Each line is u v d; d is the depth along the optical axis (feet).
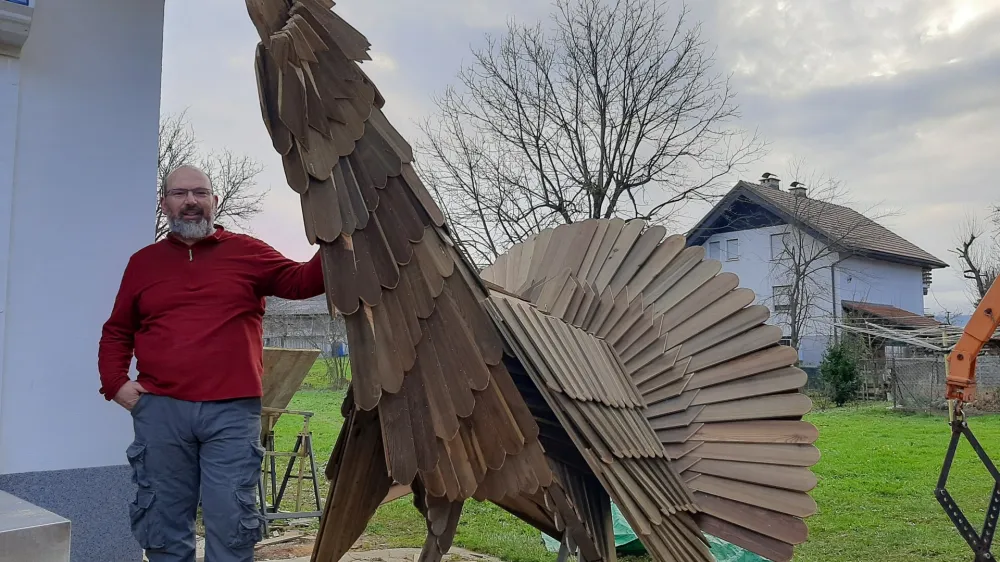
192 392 9.66
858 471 38.45
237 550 9.73
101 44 15.51
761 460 8.65
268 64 4.98
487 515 26.58
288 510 26.55
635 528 6.48
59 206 14.87
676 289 9.89
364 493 6.14
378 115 5.50
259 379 10.19
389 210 5.32
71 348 14.87
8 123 14.19
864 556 23.11
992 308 20.90
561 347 7.17
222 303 9.90
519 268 10.32
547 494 6.53
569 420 6.52
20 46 14.28
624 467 7.02
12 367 14.19
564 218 58.80
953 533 25.93
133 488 15.28
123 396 9.80
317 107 5.07
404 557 20.22
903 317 95.04
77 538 14.58
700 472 8.62
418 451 5.12
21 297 14.35
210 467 9.70
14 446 14.14
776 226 100.53
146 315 9.97
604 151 59.00
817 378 84.38
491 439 5.54
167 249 10.16
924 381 72.79
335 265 4.98
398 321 5.17
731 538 8.22
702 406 9.04
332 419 55.47
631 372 8.89
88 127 15.29
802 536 8.09
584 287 9.45
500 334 6.20
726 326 9.57
